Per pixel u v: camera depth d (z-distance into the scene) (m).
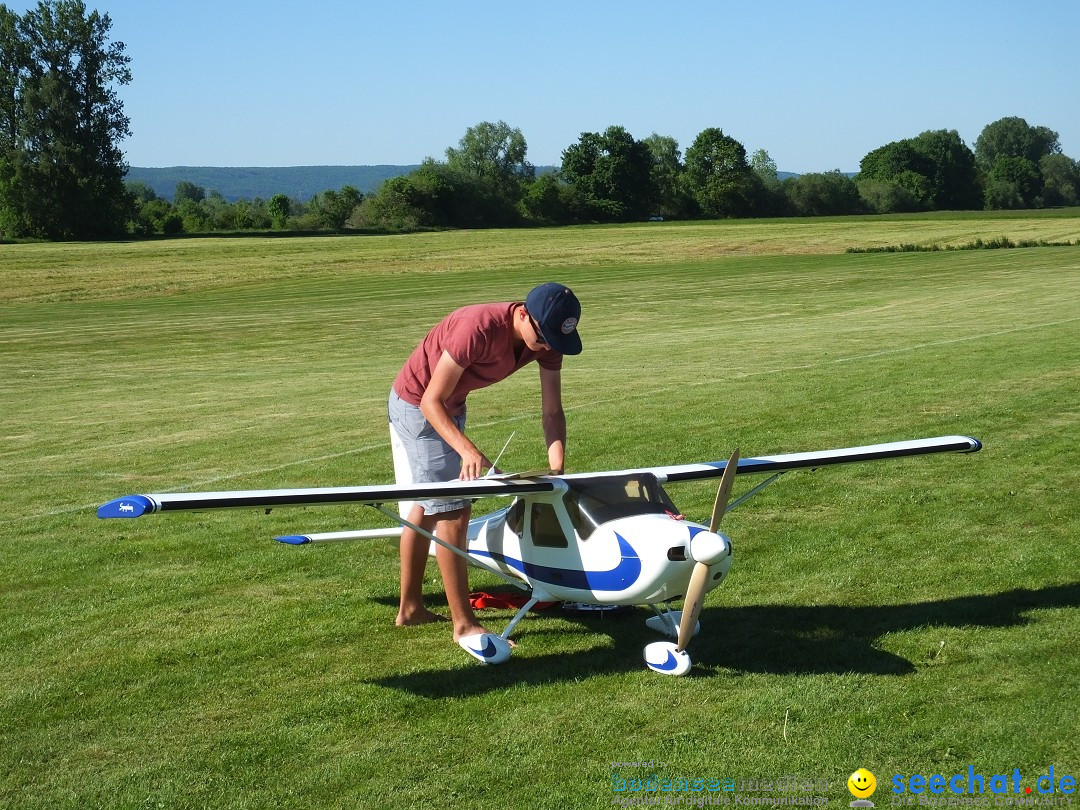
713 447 10.72
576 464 10.26
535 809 4.02
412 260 58.03
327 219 115.44
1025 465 9.35
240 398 16.12
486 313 5.48
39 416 14.98
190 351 23.48
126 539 8.27
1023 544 7.17
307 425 13.41
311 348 23.47
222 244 74.81
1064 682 4.91
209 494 4.88
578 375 17.03
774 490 8.92
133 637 6.10
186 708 5.09
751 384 15.04
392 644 5.89
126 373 19.88
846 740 4.45
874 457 6.52
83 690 5.34
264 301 37.88
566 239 76.38
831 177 131.88
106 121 90.38
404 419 5.79
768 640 5.68
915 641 5.55
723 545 5.02
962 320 23.36
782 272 43.38
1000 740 4.39
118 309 35.91
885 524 7.80
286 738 4.72
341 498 5.07
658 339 22.42
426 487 5.28
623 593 5.41
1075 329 20.05
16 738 4.81
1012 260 44.94
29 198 85.19
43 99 86.62
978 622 5.79
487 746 4.56
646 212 130.00
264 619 6.36
